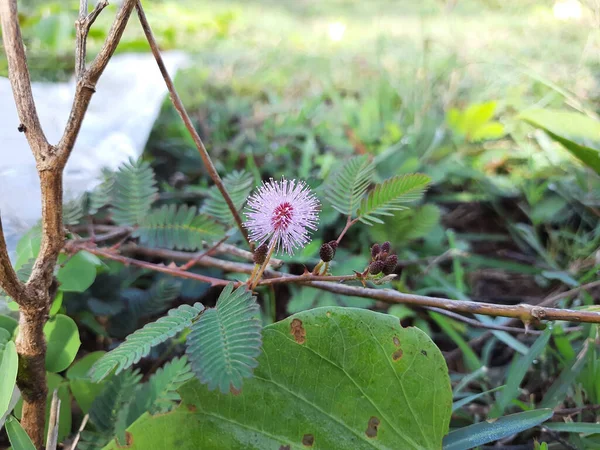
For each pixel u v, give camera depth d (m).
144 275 0.22
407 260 0.25
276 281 0.13
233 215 0.17
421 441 0.12
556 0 0.40
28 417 0.13
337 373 0.12
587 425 0.14
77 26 0.11
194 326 0.10
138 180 0.18
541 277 0.25
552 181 0.29
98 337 0.19
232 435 0.12
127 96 0.29
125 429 0.12
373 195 0.14
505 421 0.13
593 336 0.16
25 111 0.11
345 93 0.45
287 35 0.56
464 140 0.34
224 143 0.34
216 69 0.48
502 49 0.41
